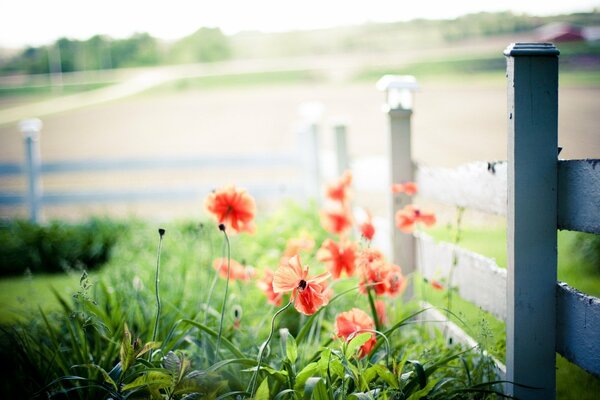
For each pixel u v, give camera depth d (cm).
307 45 9438
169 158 816
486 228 561
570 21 6731
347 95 5016
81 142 2852
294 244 302
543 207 186
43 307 371
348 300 308
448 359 191
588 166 170
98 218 685
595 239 443
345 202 335
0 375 217
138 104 5378
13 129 3753
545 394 191
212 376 176
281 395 169
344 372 177
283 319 295
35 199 805
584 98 2773
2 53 9394
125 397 167
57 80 8975
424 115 2922
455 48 8312
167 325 253
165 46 9719
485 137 1945
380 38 8925
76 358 213
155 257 439
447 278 276
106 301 277
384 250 375
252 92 6150
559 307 188
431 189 300
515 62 182
